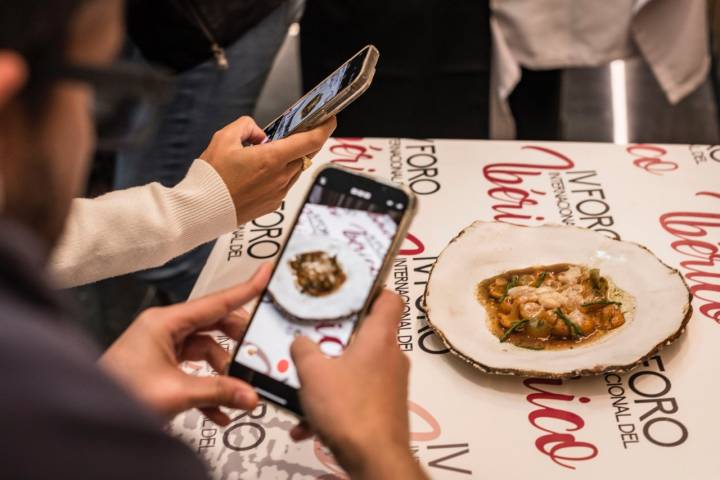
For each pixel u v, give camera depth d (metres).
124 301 1.83
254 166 0.95
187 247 0.97
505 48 1.61
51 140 0.42
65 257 0.90
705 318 0.91
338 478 0.78
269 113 2.35
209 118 1.47
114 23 0.43
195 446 0.82
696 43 1.56
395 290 0.98
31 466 0.34
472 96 1.73
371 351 0.61
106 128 0.51
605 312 0.88
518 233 0.98
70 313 0.41
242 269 1.04
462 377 0.86
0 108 0.38
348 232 0.69
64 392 0.35
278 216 1.12
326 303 0.68
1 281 0.37
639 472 0.77
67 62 0.41
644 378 0.85
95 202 0.94
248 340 0.68
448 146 1.22
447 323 0.89
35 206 0.43
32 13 0.38
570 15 1.55
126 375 0.65
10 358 0.34
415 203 0.69
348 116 1.80
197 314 0.70
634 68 2.41
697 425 0.80
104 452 0.36
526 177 1.15
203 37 1.29
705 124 2.23
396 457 0.56
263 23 1.45
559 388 0.85
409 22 1.64
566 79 2.40
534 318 0.87
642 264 0.92
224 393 0.65
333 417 0.57
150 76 0.43
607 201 1.10
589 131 2.25
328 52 1.71
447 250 0.96
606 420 0.81
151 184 0.97
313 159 1.20
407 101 1.76
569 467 0.77
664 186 1.12
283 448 0.82
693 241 1.03
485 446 0.80
